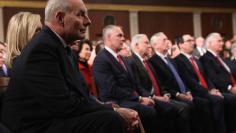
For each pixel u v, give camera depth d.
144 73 5.02
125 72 4.61
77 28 2.45
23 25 2.87
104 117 2.27
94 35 11.05
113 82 4.40
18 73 2.29
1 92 2.46
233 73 6.85
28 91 2.26
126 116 2.83
